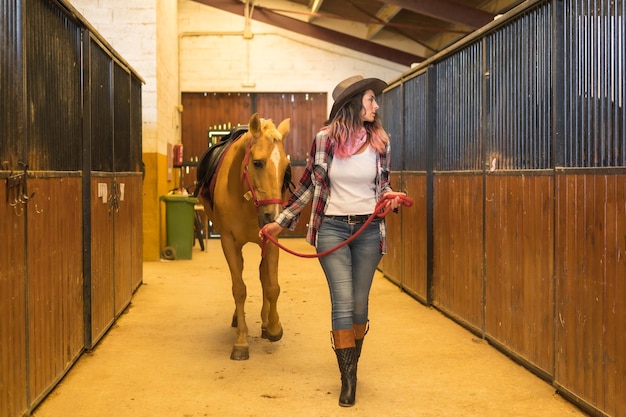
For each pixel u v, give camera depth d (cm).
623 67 290
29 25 321
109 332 489
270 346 445
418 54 1238
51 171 351
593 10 315
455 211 513
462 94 503
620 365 288
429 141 572
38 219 327
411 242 628
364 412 322
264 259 449
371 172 328
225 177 422
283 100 1283
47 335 342
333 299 330
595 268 308
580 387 323
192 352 433
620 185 288
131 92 627
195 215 1023
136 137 664
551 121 358
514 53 409
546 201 362
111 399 342
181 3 1241
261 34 1254
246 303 599
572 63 336
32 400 317
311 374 383
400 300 609
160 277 751
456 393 349
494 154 439
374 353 426
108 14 870
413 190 621
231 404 334
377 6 1084
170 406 331
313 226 331
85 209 426
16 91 296
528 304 387
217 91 1258
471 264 480
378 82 328
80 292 418
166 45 998
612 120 300
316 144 330
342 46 1266
